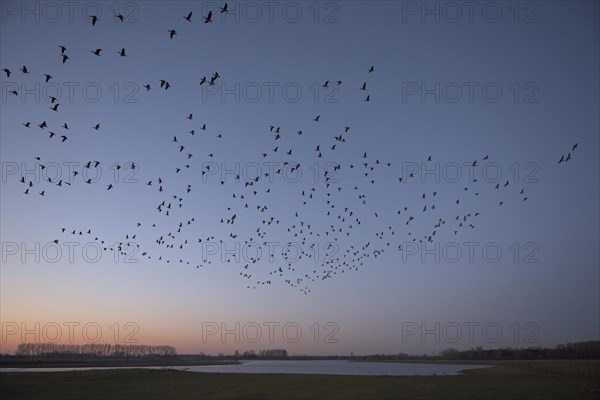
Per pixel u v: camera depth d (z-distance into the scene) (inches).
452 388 1370.6
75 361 6028.5
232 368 4350.4
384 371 3484.3
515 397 1135.6
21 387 1509.6
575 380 1664.6
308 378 1886.1
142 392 1385.3
